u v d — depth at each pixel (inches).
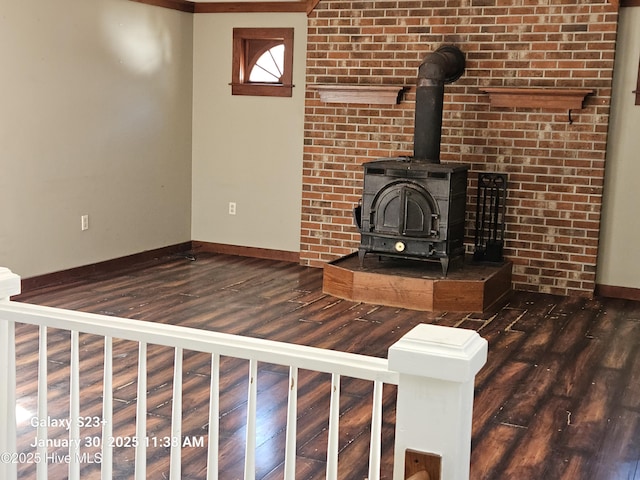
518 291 232.1
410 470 58.0
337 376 62.0
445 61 216.8
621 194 224.2
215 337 66.2
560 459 117.4
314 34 248.5
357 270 213.6
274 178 268.7
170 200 271.9
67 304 199.6
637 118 219.6
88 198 233.6
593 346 177.0
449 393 55.9
